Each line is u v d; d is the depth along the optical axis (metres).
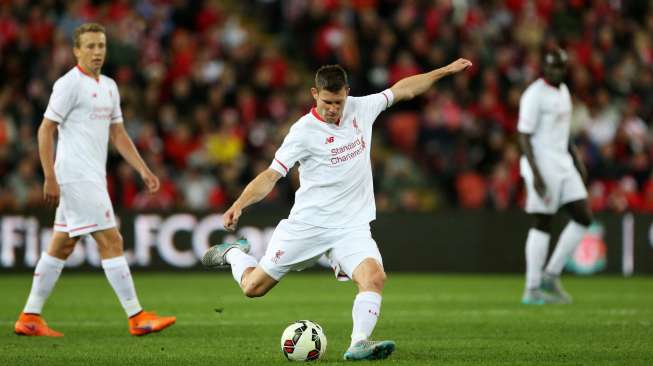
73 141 29.11
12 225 55.84
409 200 65.62
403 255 59.19
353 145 24.03
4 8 69.25
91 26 29.05
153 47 70.50
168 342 28.22
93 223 29.22
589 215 40.41
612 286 50.88
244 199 23.56
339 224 23.98
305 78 75.12
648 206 66.19
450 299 43.41
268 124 68.38
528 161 39.78
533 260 40.88
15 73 67.62
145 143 62.34
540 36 78.31
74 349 26.62
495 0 80.19
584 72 75.44
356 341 23.11
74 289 48.00
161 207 60.25
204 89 68.19
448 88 72.31
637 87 76.88
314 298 44.19
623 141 69.38
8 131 62.47
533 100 39.59
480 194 66.56
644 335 29.67
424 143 69.62
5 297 43.81
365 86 71.88
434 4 75.94
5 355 25.39
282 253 24.38
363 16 73.94
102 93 29.44
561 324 32.91
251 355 25.31
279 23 80.25
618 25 79.75
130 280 29.67
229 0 82.00
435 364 23.47
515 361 24.11
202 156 64.44
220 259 26.69
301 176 24.42
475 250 58.94
